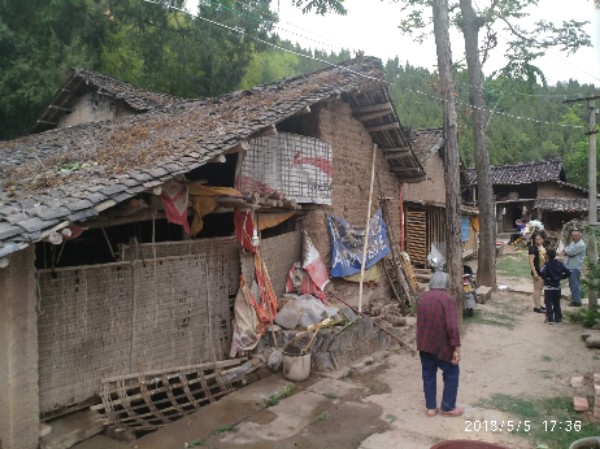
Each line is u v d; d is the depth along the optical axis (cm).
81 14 1548
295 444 474
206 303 674
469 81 1341
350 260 973
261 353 718
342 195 997
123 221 570
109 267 556
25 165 740
